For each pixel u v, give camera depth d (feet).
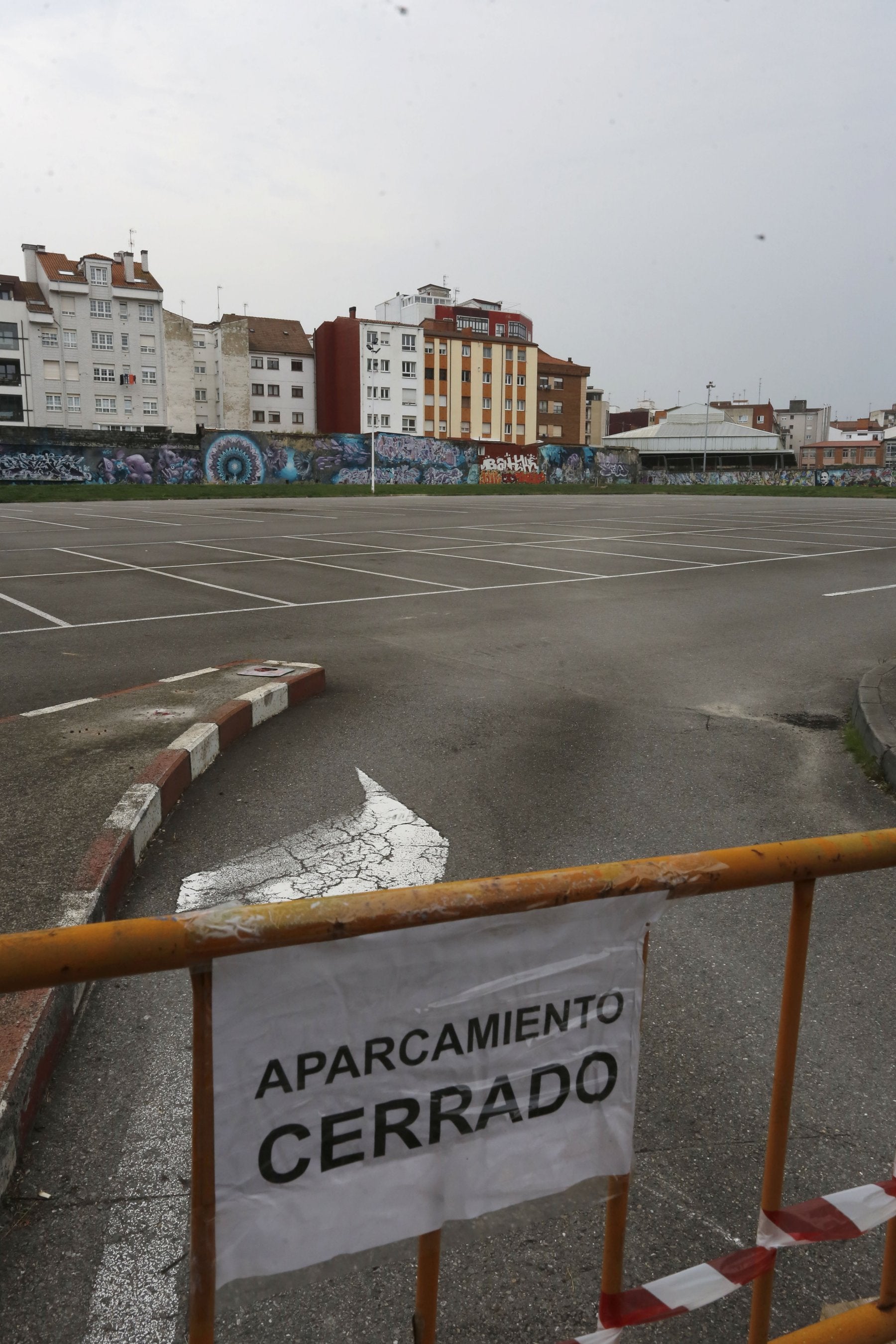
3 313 249.14
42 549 60.08
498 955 4.30
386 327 297.74
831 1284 6.63
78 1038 9.11
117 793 14.11
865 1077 8.86
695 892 4.64
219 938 3.76
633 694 23.61
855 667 27.30
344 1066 4.11
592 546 63.10
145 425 270.46
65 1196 7.22
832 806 16.03
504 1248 6.83
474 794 16.11
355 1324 6.22
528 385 322.34
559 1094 4.61
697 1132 8.08
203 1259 4.04
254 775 16.93
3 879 11.18
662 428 330.95
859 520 95.25
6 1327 6.11
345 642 29.73
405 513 104.06
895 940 11.43
